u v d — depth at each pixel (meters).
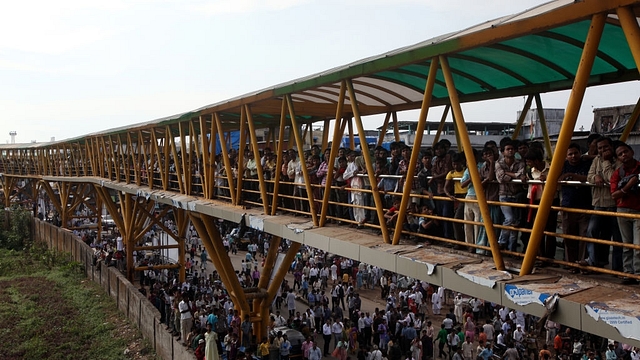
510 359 16.31
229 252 38.44
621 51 8.15
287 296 22.94
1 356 19.41
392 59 7.73
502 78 10.20
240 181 14.44
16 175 49.62
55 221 44.59
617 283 5.83
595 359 15.98
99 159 31.33
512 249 7.30
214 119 15.59
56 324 22.80
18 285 29.22
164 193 20.78
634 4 4.89
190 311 17.92
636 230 5.79
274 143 20.56
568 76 9.27
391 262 8.17
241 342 16.53
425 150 9.55
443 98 12.05
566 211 6.13
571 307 5.40
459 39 6.57
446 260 7.50
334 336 18.97
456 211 8.50
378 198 8.95
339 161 11.36
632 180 5.66
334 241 9.68
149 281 27.61
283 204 13.66
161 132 25.08
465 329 19.03
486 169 7.73
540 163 7.12
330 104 14.67
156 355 18.83
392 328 19.30
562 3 6.02
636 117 8.41
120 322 22.66
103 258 28.81
